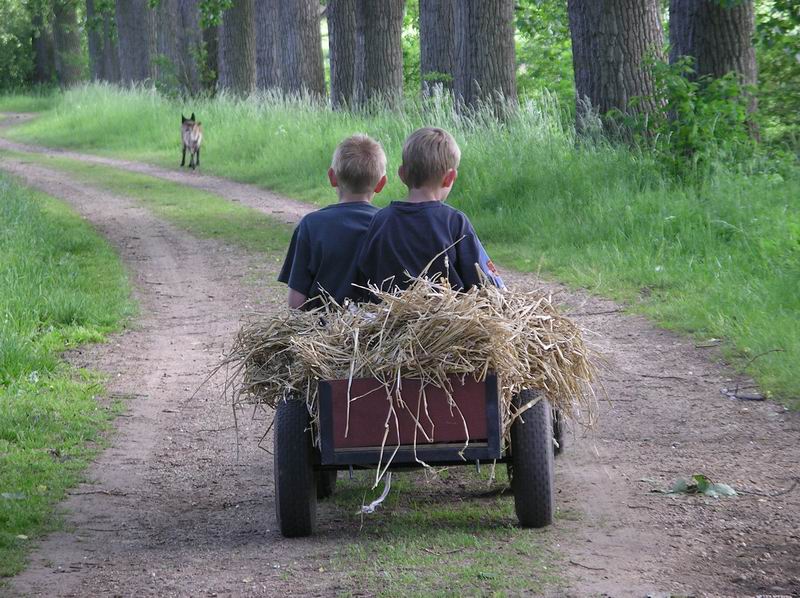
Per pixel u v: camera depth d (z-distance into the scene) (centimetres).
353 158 984
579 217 2641
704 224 2333
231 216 3538
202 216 3550
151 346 1872
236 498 1127
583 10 3102
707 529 955
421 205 955
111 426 1409
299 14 5866
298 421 938
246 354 938
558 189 2898
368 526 1001
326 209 990
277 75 6519
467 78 3988
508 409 908
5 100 10550
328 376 873
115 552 957
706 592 796
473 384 865
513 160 3164
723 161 2584
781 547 902
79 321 2030
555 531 953
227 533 1007
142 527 1034
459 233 948
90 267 2608
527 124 3459
